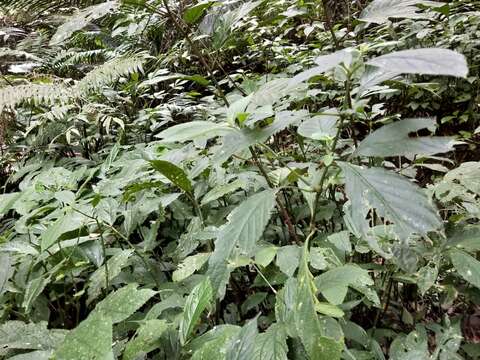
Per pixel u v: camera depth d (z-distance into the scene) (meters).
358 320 1.22
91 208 1.17
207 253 1.05
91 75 1.95
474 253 1.04
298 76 0.60
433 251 0.95
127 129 2.17
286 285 0.80
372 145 0.66
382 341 1.17
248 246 0.67
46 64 2.85
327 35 2.43
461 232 0.97
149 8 1.12
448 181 1.04
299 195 1.50
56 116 1.90
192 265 1.02
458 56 0.49
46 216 1.26
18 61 2.89
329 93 1.73
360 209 0.62
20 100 1.84
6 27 3.24
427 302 1.32
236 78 2.34
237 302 1.21
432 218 0.58
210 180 1.33
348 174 0.66
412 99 2.50
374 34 2.49
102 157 2.11
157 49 2.71
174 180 1.06
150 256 1.38
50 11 2.90
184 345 0.82
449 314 1.33
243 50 2.85
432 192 1.04
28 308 1.01
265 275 1.10
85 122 2.15
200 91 2.98
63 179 1.35
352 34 1.91
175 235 1.46
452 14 2.35
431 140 0.63
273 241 1.37
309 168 0.98
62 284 1.21
